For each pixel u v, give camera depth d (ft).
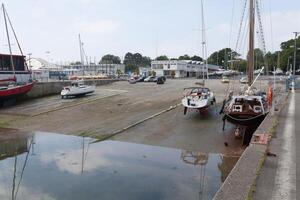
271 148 31.99
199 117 72.84
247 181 22.45
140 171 41.55
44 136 64.95
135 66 425.28
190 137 57.98
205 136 58.23
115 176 39.91
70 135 64.85
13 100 102.89
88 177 39.93
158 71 324.39
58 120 79.10
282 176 23.91
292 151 30.81
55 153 52.11
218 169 41.83
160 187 35.78
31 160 48.78
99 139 60.03
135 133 62.69
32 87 110.22
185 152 50.06
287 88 122.72
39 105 99.45
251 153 29.53
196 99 74.13
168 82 181.68
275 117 52.49
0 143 59.93
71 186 37.17
